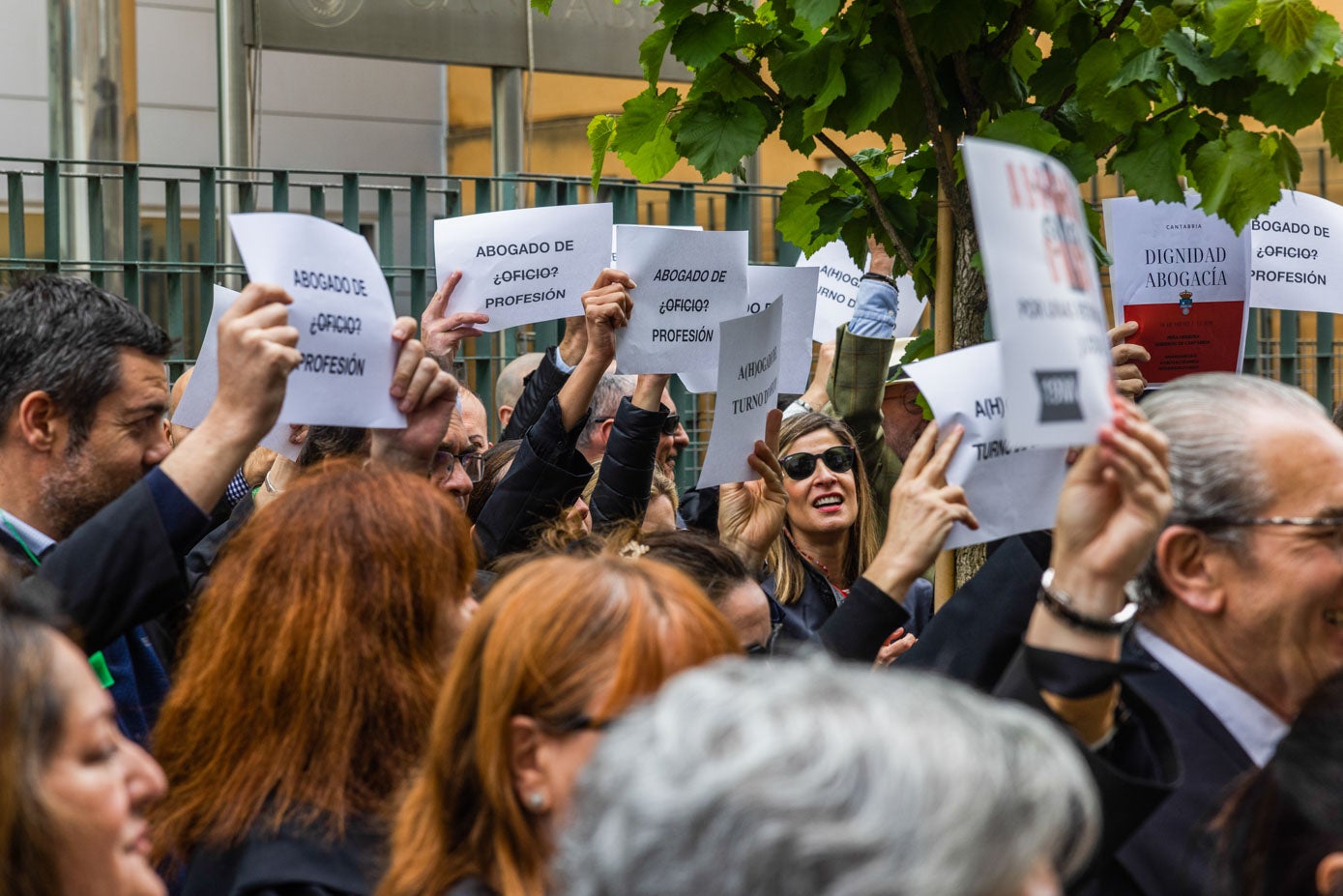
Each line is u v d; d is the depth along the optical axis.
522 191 5.55
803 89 3.06
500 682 1.67
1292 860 1.54
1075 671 1.72
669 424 4.19
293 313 2.41
